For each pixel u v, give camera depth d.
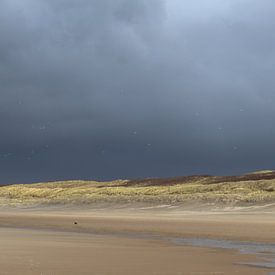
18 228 44.50
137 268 18.19
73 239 31.86
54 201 99.75
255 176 106.81
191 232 38.19
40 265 18.39
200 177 115.44
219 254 23.39
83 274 16.56
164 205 81.94
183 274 16.95
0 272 16.42
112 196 92.88
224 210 73.75
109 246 26.98
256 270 17.92
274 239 32.72
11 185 147.75
